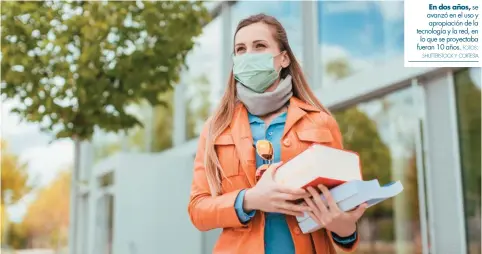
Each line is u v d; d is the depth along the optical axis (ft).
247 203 4.35
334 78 14.67
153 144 27.99
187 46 13.42
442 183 11.07
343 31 14.47
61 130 13.50
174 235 21.26
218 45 22.31
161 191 21.38
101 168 25.53
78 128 13.60
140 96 13.34
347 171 4.22
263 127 4.85
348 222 4.20
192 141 22.82
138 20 12.93
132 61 12.74
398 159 12.34
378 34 13.20
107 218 25.82
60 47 12.36
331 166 4.13
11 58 12.41
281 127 4.83
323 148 4.15
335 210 4.05
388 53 12.84
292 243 4.50
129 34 13.00
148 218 21.03
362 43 13.73
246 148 4.71
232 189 4.68
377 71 12.62
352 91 13.44
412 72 11.48
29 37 12.46
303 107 4.88
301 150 4.68
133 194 21.02
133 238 20.70
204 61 23.40
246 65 4.88
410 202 11.96
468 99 10.73
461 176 10.73
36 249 53.52
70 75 12.66
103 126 13.56
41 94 12.99
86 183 17.13
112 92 13.19
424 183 11.53
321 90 14.71
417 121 11.59
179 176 21.72
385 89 12.57
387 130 12.76
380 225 12.87
